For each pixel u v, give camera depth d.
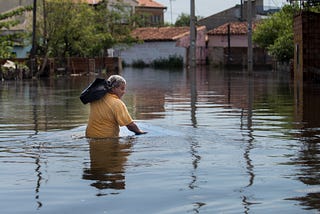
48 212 5.56
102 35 50.47
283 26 47.19
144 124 11.08
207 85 26.89
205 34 72.81
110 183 6.60
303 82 27.86
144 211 5.54
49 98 20.06
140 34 69.56
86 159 7.95
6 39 42.53
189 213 5.46
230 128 11.07
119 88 9.91
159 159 7.89
